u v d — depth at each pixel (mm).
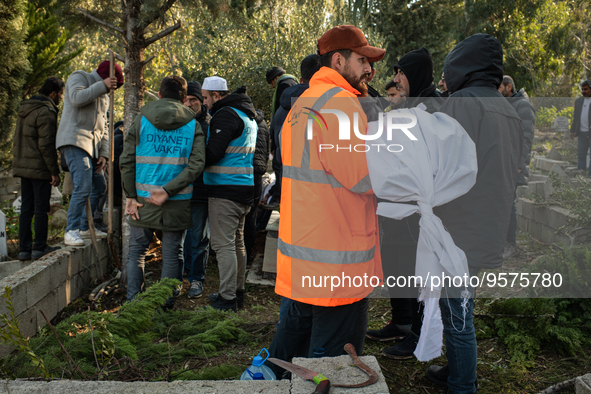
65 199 6527
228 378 2475
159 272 4930
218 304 3840
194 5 4516
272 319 3791
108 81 4195
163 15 4199
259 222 6266
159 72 11648
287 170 2055
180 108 3654
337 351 2064
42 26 8078
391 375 2752
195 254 4285
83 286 4297
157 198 3561
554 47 17781
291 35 10016
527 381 2588
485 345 3049
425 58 3043
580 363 2752
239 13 4938
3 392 1640
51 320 3635
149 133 3584
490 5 18406
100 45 12773
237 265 4008
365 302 2234
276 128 3635
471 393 2199
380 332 3248
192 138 3664
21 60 6926
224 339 3277
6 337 1924
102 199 4992
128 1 4250
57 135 4227
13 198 8195
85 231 4727
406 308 3203
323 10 10281
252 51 9680
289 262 1983
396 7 21734
